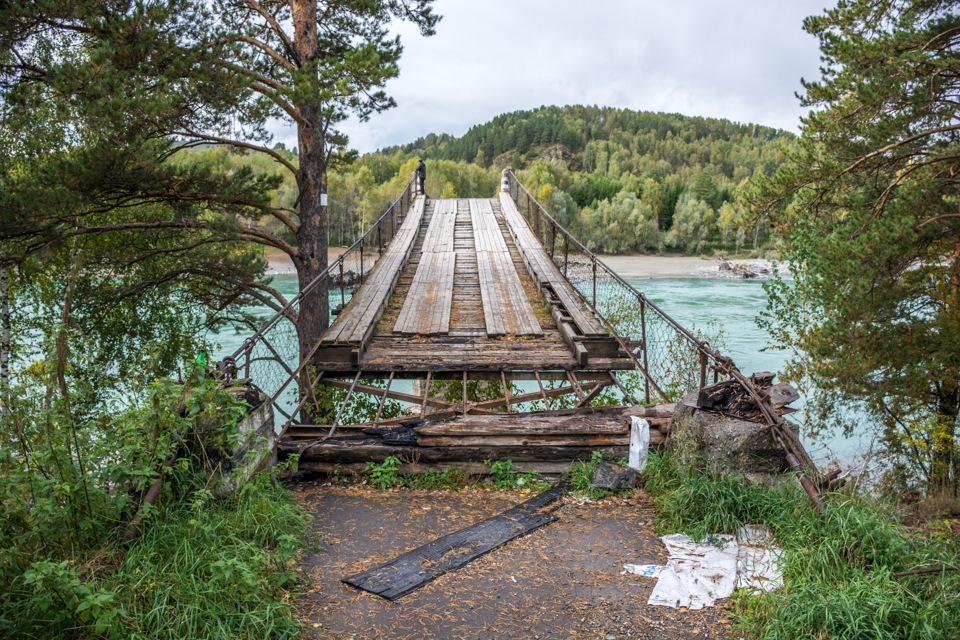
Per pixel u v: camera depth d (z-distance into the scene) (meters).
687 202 123.56
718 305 40.25
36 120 12.23
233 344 25.08
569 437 6.18
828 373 10.93
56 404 4.07
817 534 4.37
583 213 113.94
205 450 4.74
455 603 3.98
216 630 3.33
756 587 3.94
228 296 15.05
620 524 5.17
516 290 13.66
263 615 3.54
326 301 13.31
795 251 12.14
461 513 5.45
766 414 5.22
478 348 9.98
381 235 19.89
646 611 3.88
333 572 4.37
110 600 3.03
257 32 13.67
